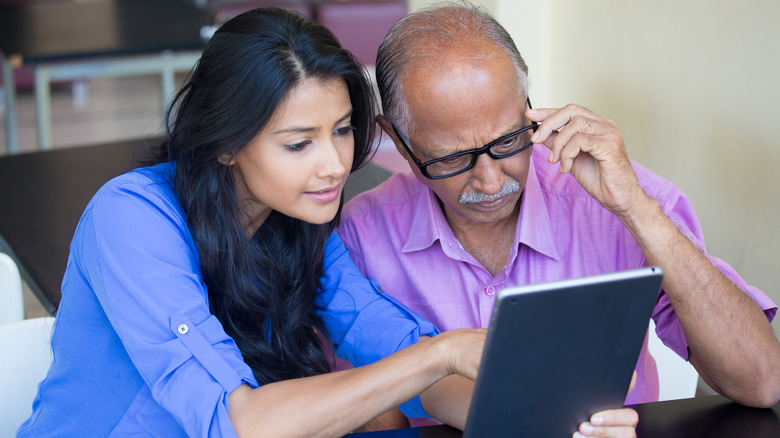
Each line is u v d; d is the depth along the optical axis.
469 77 1.34
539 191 1.61
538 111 1.38
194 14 5.04
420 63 1.37
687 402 1.32
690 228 1.56
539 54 2.55
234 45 1.27
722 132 2.01
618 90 2.32
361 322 1.54
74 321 1.37
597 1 2.32
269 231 1.53
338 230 1.76
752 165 1.94
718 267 1.48
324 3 6.35
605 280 0.97
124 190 1.32
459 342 1.16
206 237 1.38
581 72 2.44
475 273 1.65
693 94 2.07
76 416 1.39
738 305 1.36
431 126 1.38
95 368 1.37
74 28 4.70
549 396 1.04
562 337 0.99
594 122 1.36
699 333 1.37
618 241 1.60
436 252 1.67
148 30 4.63
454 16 1.40
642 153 2.28
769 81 1.86
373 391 1.17
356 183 2.60
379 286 1.65
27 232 2.42
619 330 1.02
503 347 0.96
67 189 2.79
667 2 2.09
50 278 2.12
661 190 1.54
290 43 1.25
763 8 1.84
